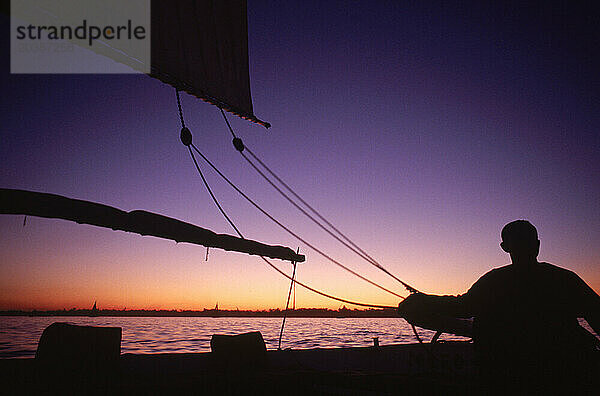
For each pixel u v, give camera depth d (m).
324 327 75.19
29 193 2.63
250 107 7.74
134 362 3.60
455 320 2.84
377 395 2.98
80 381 2.81
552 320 2.22
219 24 7.07
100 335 3.06
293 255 4.78
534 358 2.18
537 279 2.32
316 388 3.26
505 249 2.54
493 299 2.38
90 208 2.91
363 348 4.77
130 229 3.17
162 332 49.84
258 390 3.10
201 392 2.90
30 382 2.76
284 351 4.58
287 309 4.75
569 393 2.09
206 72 6.54
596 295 2.24
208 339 36.97
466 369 3.06
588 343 2.20
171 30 5.84
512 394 2.21
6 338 36.47
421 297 2.71
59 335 2.99
